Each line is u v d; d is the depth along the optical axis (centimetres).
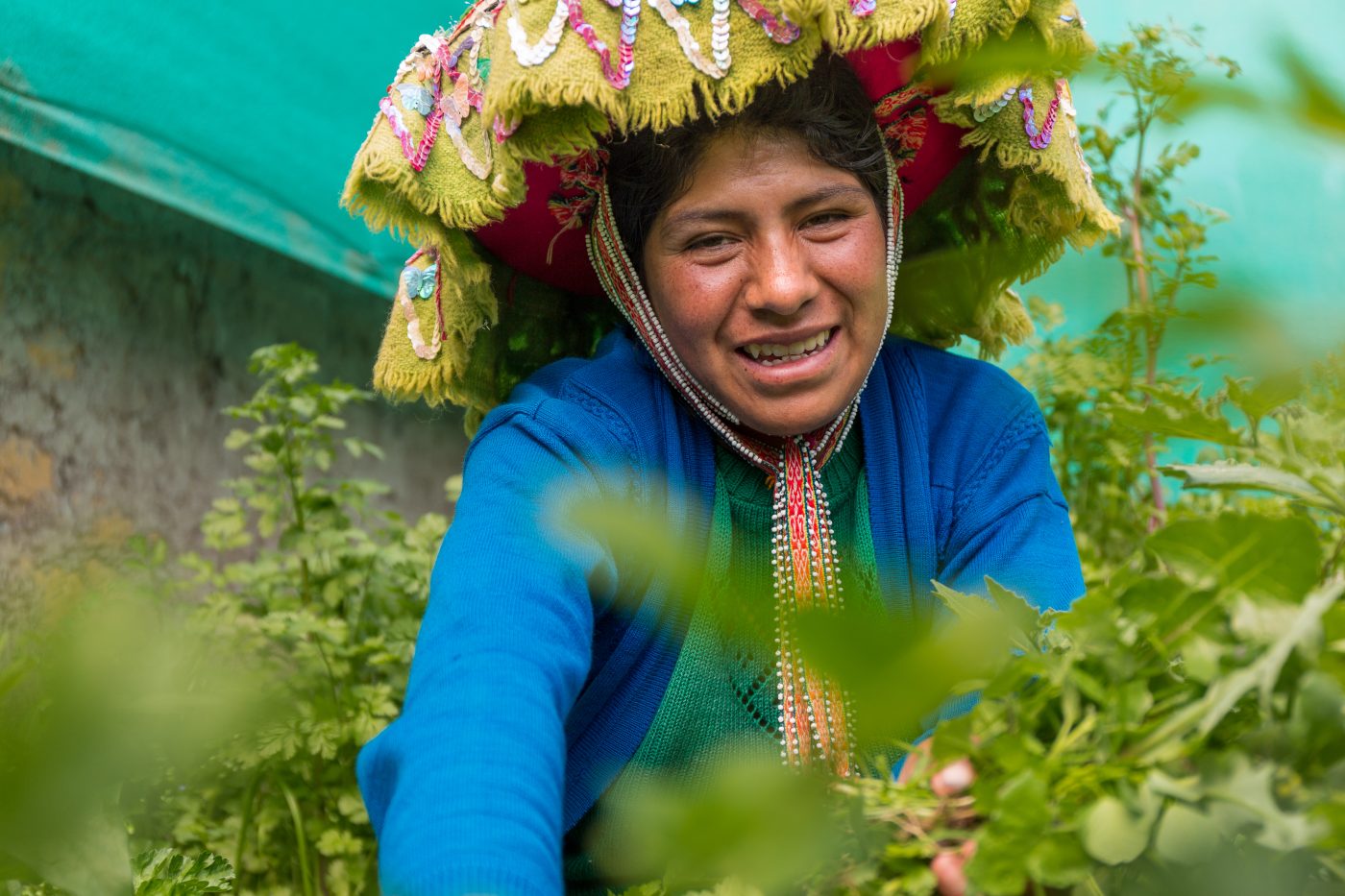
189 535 313
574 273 166
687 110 123
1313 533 64
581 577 128
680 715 142
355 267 329
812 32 120
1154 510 246
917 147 148
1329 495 74
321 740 210
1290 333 29
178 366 315
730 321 138
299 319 360
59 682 25
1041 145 140
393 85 142
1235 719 70
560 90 118
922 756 81
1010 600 80
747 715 142
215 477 326
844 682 26
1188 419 76
